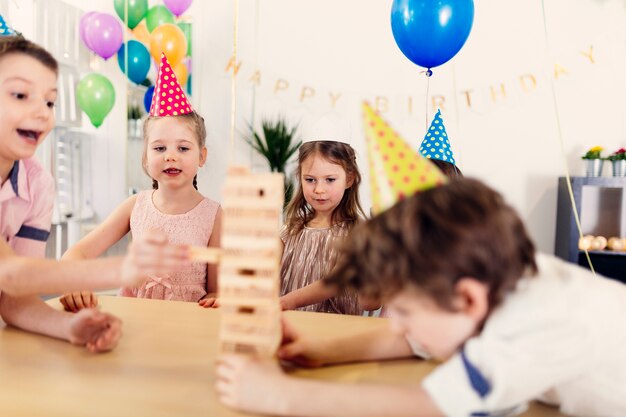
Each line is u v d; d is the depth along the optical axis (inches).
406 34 59.7
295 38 119.3
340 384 18.3
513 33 108.0
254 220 19.7
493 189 18.3
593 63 105.1
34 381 20.8
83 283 22.4
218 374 19.6
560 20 106.0
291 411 17.7
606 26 104.4
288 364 23.6
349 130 55.6
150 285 47.8
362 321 30.5
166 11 109.4
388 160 18.9
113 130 107.2
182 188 50.8
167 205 51.1
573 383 19.1
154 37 98.0
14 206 30.7
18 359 23.4
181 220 50.2
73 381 20.9
